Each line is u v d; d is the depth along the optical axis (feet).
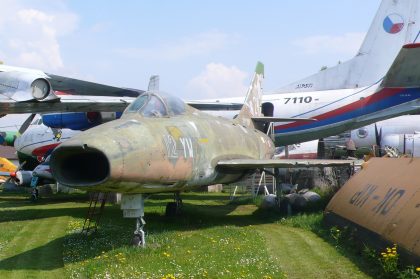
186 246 27.32
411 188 23.82
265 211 45.88
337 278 20.79
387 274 20.25
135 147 24.73
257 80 59.21
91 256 25.35
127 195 27.37
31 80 41.47
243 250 26.22
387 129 80.89
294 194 46.09
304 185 64.18
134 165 24.22
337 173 57.11
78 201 58.80
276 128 64.54
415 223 20.57
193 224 38.04
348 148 73.67
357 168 48.70
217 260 23.54
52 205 53.72
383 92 59.62
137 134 25.89
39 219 40.70
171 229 34.91
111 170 22.66
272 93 70.03
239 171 41.29
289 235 32.17
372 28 65.87
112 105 52.01
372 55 65.00
